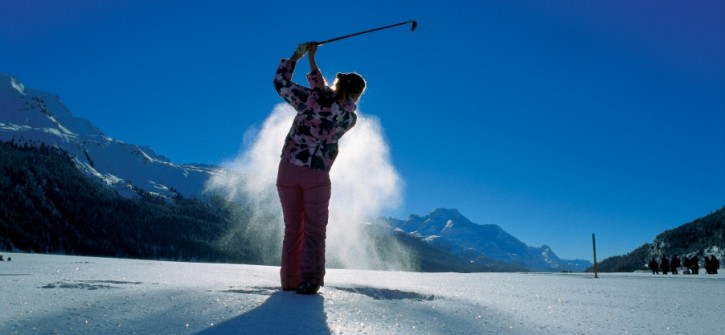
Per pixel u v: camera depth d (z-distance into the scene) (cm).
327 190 320
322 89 327
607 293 502
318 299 268
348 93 329
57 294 246
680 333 230
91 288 276
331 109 323
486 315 255
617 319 270
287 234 323
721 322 274
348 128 333
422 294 332
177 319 198
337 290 326
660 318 283
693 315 304
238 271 621
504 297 369
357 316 224
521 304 322
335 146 328
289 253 320
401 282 539
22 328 176
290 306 238
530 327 229
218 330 183
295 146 323
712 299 442
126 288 277
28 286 275
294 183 321
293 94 323
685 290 604
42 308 208
